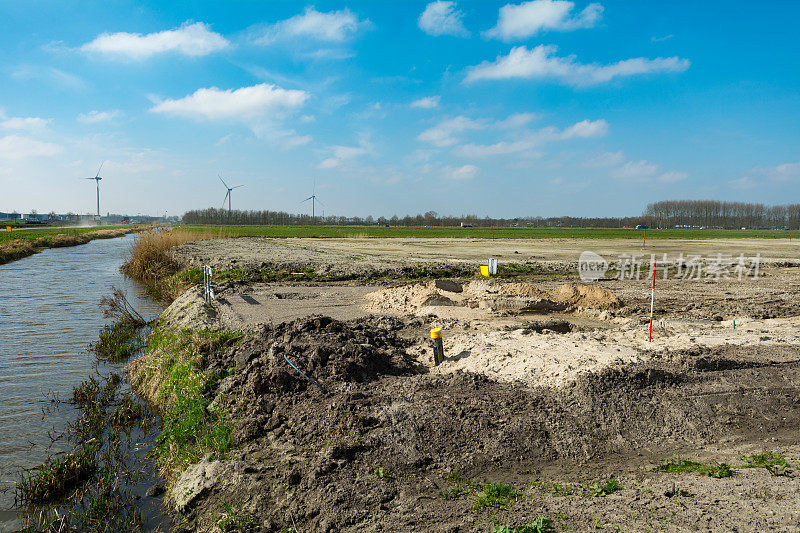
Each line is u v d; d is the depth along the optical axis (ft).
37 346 41.04
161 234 106.93
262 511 16.60
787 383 24.16
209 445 21.47
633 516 13.84
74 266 106.32
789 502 13.84
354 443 18.84
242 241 156.46
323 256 104.63
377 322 39.40
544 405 21.21
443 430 19.56
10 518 18.39
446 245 156.66
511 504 15.52
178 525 17.38
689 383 23.53
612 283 71.05
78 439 24.43
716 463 17.87
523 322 40.96
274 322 40.29
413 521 14.87
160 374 31.45
